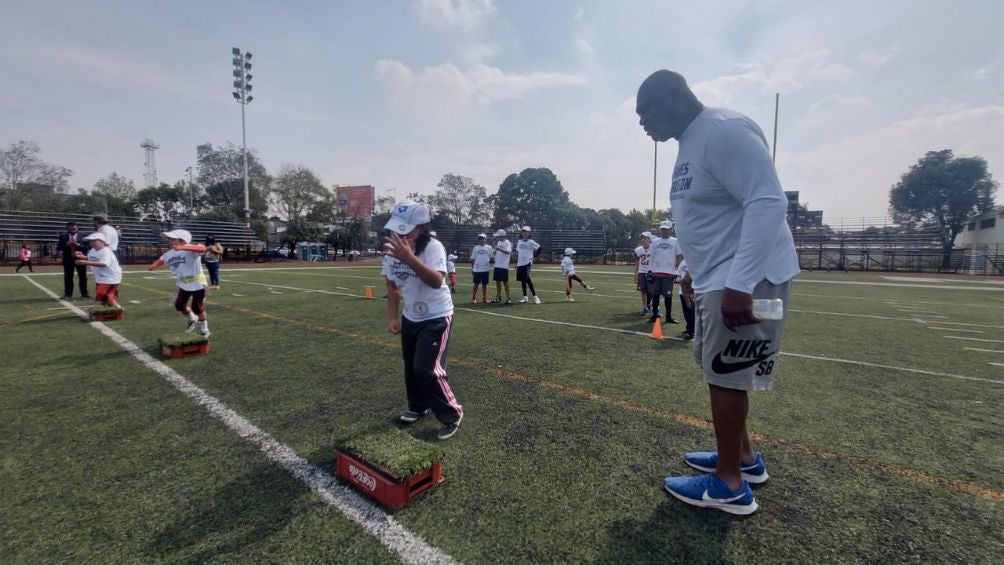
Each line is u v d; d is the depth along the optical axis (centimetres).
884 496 238
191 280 594
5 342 588
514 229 5106
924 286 1716
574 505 225
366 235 4919
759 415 353
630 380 440
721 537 201
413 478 228
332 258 4297
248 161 5422
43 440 298
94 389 401
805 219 5209
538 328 727
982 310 983
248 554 188
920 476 259
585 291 1422
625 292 1385
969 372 475
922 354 557
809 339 650
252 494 235
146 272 1959
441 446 292
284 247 4484
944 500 234
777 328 196
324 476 253
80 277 1058
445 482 247
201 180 5412
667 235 784
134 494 235
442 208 5091
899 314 915
